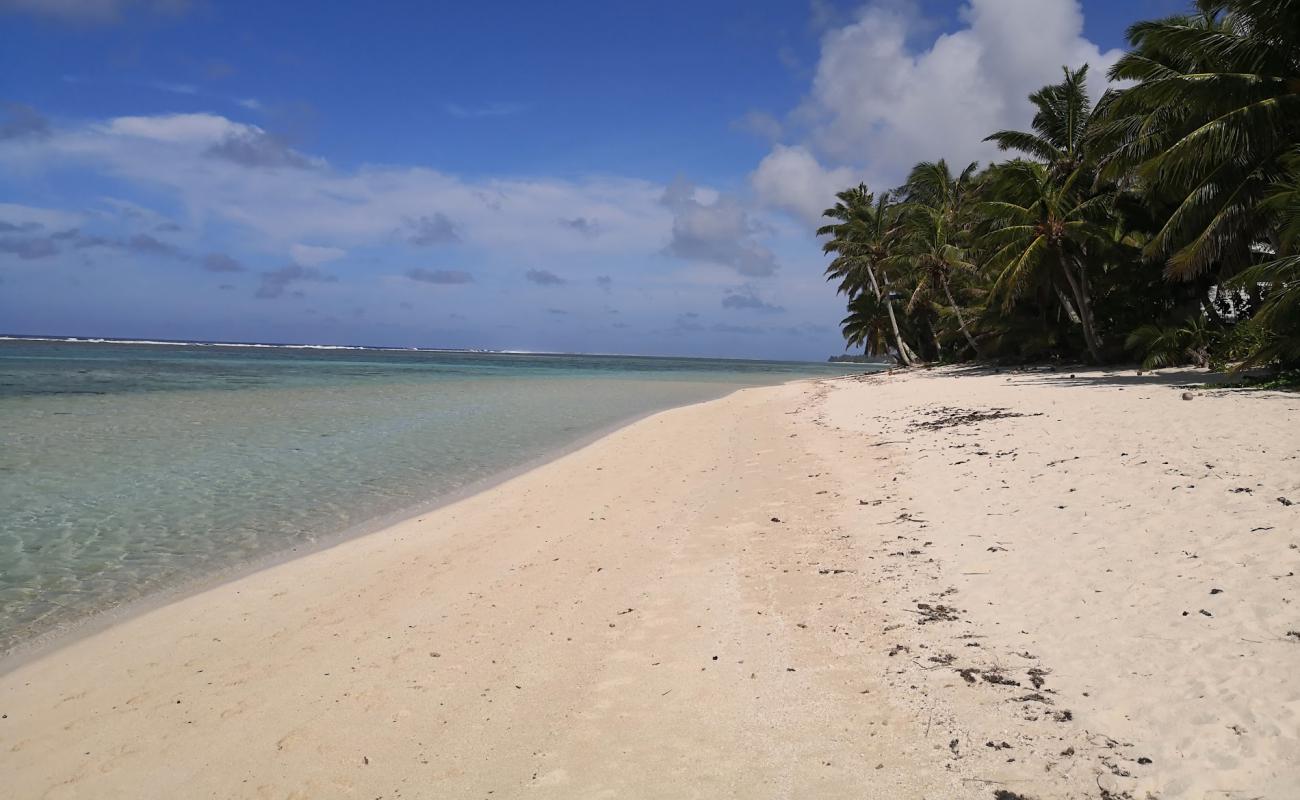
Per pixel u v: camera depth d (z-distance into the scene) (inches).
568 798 157.8
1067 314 1350.9
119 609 290.7
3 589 312.0
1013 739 163.0
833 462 525.0
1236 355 786.2
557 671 220.5
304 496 493.7
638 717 190.2
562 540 367.6
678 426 853.8
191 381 1569.9
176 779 172.9
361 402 1175.6
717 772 163.2
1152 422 480.7
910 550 303.1
